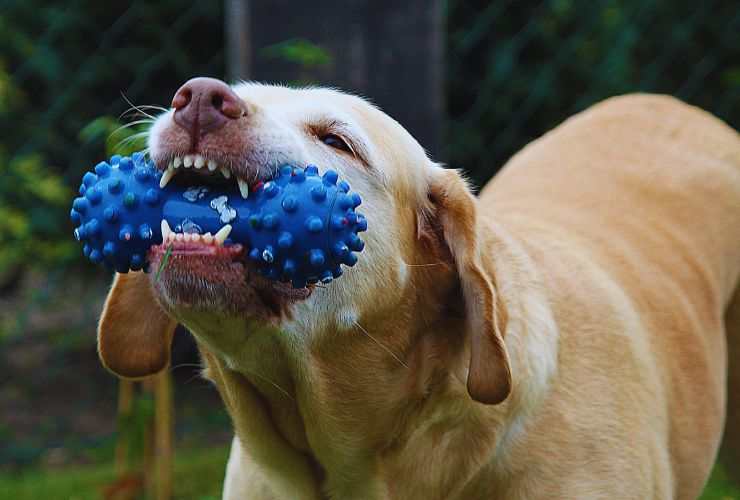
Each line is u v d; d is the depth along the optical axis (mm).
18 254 7277
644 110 4941
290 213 2693
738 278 4723
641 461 3586
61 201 6949
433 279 3389
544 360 3457
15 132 7055
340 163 3113
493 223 3686
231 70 5480
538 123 7402
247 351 3078
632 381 3697
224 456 6328
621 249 4148
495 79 7188
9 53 7039
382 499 3447
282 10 5285
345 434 3346
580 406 3525
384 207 3213
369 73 5348
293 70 5281
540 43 7344
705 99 7930
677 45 7695
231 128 2744
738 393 4797
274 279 2768
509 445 3406
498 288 3375
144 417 5152
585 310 3709
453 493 3441
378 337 3270
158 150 2756
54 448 6492
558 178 4539
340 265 2889
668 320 4070
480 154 7266
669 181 4574
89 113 7047
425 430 3416
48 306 7645
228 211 2707
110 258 2773
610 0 7441
